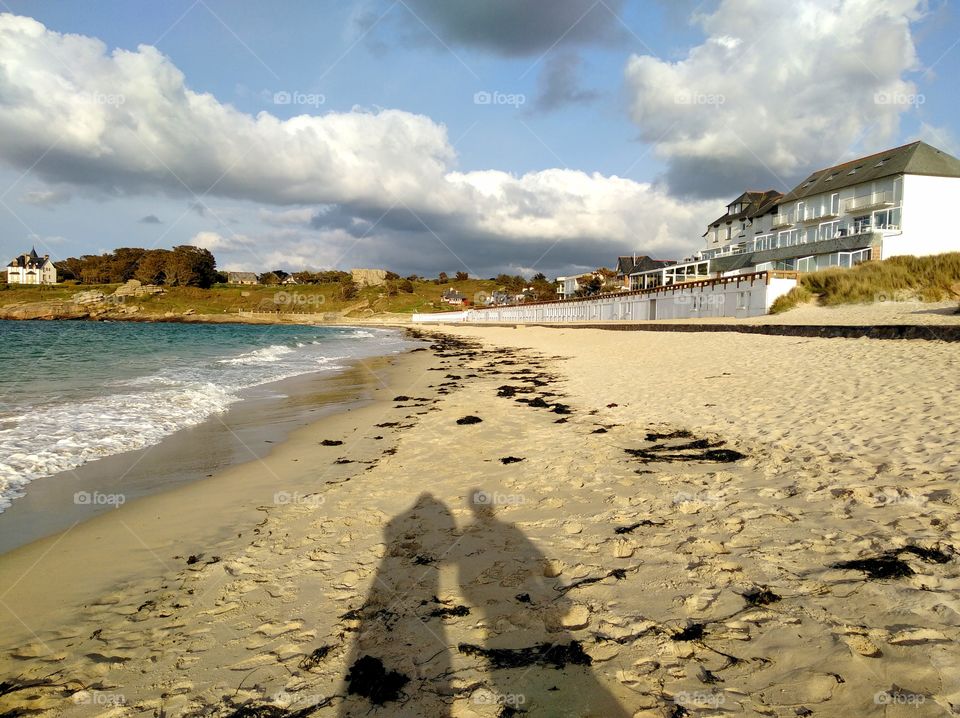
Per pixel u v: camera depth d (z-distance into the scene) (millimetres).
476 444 8188
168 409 11320
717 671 2637
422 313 108875
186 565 4453
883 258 37750
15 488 6395
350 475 6902
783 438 6824
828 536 3918
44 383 14695
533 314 76562
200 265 116125
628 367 16781
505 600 3547
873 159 45125
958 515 3973
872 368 11164
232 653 3189
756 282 33531
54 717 2693
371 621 3436
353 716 2584
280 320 106312
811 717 2273
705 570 3635
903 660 2516
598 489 5629
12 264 105562
